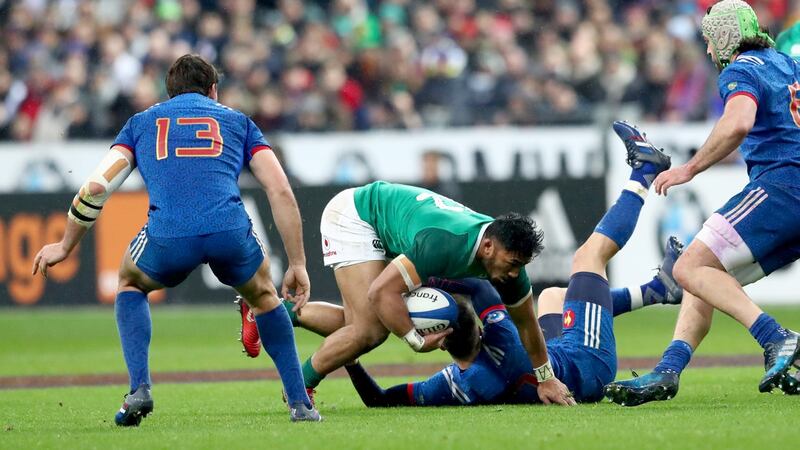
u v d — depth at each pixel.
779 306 60.47
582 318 25.30
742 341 46.34
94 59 72.62
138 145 21.39
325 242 25.94
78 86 70.44
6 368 40.41
